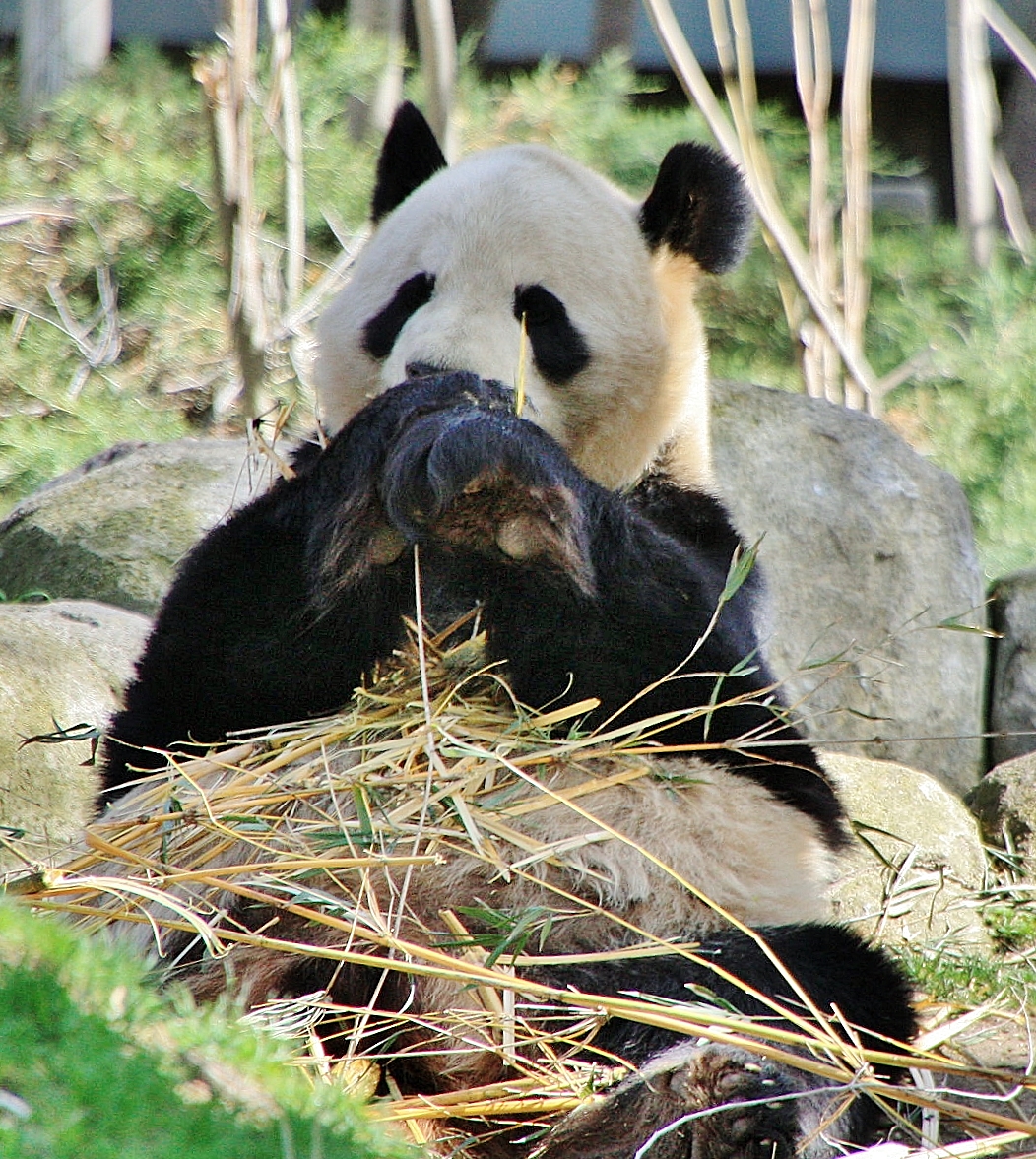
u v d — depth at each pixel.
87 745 14.22
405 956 8.52
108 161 38.09
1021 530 31.81
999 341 38.19
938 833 16.50
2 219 36.66
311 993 8.52
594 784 9.05
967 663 21.69
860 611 21.31
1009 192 42.34
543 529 9.12
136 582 18.59
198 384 34.16
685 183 12.34
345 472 9.41
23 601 18.86
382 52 40.34
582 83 43.94
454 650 9.30
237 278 23.06
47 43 41.53
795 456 21.89
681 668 9.65
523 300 11.42
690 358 12.36
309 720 9.46
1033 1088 8.45
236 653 9.69
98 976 6.58
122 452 21.83
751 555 9.75
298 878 8.41
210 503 19.58
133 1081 5.79
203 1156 5.52
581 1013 8.27
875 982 9.02
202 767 9.27
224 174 22.95
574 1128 7.71
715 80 49.03
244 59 22.88
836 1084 8.51
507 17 49.56
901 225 44.81
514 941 8.48
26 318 35.38
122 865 8.88
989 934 15.02
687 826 9.57
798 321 26.27
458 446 8.75
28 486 30.66
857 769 17.36
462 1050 8.15
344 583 9.27
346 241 34.56
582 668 9.58
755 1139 7.41
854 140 26.17
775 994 8.77
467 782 8.85
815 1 26.20
